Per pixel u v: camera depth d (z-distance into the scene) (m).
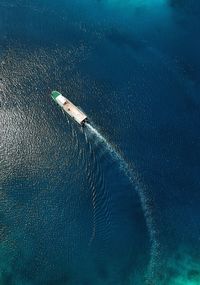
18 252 75.69
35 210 79.81
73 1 106.31
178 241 77.81
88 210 79.94
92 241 76.88
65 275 73.88
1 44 99.69
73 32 102.00
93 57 98.12
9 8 104.56
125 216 79.38
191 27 102.75
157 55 97.88
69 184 82.62
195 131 88.44
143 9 105.94
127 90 92.88
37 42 100.31
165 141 87.19
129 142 87.06
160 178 83.38
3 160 85.44
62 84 94.44
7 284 73.00
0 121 89.81
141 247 76.62
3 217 78.88
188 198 81.69
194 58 97.69
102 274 74.12
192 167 84.69
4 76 95.62
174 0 106.50
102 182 82.88
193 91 93.06
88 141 87.19
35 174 83.75
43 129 88.88
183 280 74.50
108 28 102.81
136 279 74.00
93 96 92.50
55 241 76.88
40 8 105.12
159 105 91.12
